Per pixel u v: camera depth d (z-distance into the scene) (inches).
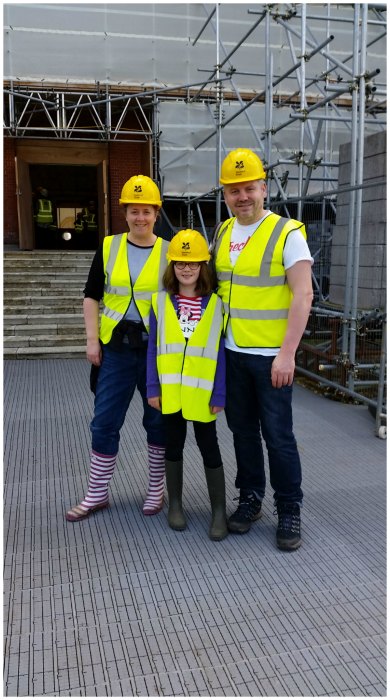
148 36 414.9
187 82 424.2
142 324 117.3
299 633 88.8
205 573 104.6
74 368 271.3
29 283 351.3
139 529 119.9
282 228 105.8
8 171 434.9
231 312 111.0
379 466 154.3
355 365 212.2
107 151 441.1
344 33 429.4
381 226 247.6
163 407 111.3
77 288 353.1
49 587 100.0
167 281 111.9
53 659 83.1
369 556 110.7
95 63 412.8
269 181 294.0
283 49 430.0
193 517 125.6
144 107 424.2
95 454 123.1
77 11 404.5
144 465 154.3
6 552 110.7
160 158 418.3
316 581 102.5
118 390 120.4
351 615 93.3
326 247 308.0
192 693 77.1
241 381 112.7
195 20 418.9
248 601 96.6
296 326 104.3
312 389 240.5
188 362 110.2
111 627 89.9
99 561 108.0
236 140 423.8
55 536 116.8
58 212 598.9
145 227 114.7
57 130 417.7
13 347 299.3
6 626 90.0
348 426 188.7
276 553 111.6
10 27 398.6
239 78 430.3
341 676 80.5
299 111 257.1
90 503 124.5
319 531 120.0
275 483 114.8
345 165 279.9
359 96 238.1
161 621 91.4
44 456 159.6
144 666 81.9
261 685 78.6
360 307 260.2
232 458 160.1
